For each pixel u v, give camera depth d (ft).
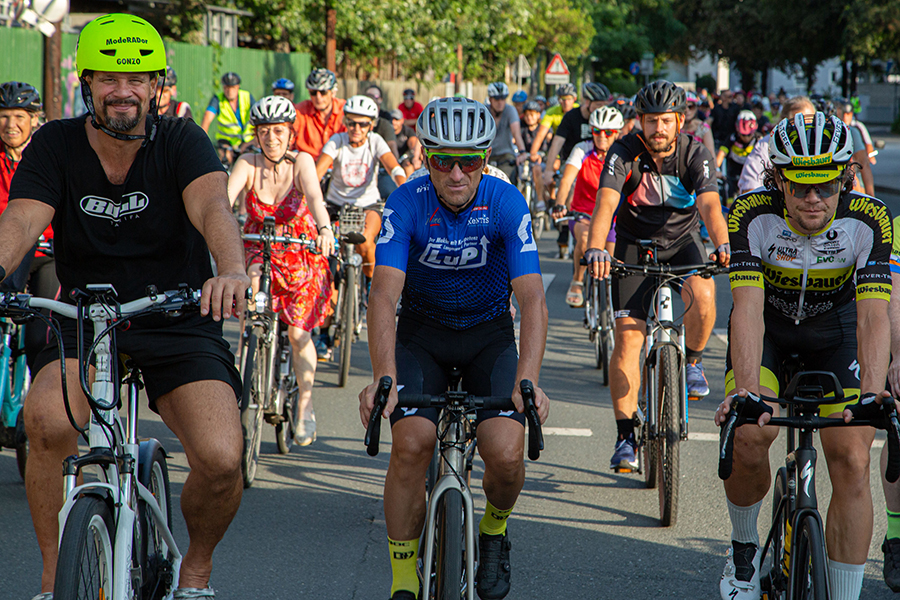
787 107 30.35
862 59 190.80
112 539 12.44
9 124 22.48
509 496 14.99
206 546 14.89
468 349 16.10
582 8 223.51
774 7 210.18
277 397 25.04
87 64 13.37
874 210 15.07
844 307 16.31
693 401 32.27
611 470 25.32
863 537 14.58
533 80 198.49
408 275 15.98
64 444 13.75
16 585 17.90
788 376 16.81
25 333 22.07
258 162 26.08
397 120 62.08
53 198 14.08
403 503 14.79
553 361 38.24
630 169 24.58
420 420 14.79
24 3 51.62
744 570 16.10
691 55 267.18
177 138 14.35
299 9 91.15
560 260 61.11
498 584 15.31
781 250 15.48
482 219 15.28
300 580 18.43
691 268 22.71
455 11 104.68
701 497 23.27
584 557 19.65
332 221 35.65
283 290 25.70
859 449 14.60
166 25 79.87
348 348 33.71
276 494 23.38
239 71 85.56
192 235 14.80
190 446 14.16
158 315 14.14
